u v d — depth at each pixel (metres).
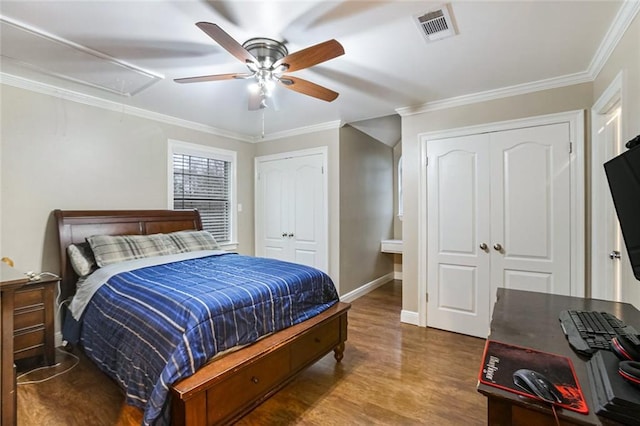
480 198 3.06
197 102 3.23
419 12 1.76
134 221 3.29
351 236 4.39
